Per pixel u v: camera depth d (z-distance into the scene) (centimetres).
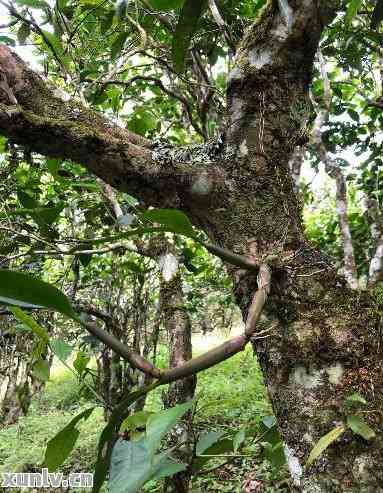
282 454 128
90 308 217
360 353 93
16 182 204
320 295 98
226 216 106
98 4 180
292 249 103
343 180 210
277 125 108
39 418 443
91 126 104
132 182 102
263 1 160
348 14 103
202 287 423
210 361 62
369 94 311
